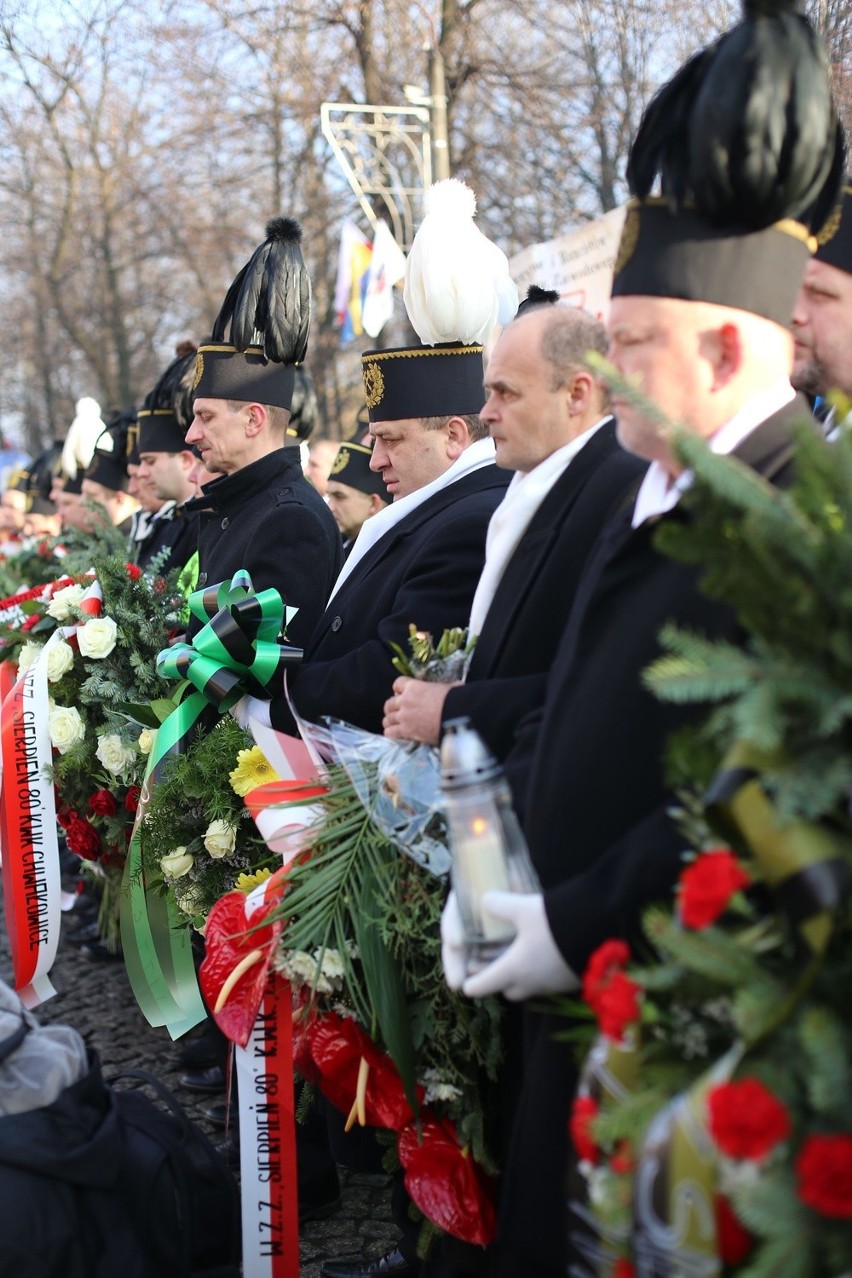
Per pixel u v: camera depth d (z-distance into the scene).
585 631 1.97
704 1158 1.46
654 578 1.90
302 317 3.66
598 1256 1.64
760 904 1.64
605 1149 1.58
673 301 1.86
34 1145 2.22
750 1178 1.40
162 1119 2.47
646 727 1.85
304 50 12.03
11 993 2.47
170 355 20.91
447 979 2.02
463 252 3.12
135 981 3.24
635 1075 1.58
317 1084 2.55
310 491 3.64
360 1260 3.02
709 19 6.12
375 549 3.15
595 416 2.45
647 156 1.92
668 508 1.87
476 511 2.88
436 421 3.14
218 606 3.12
